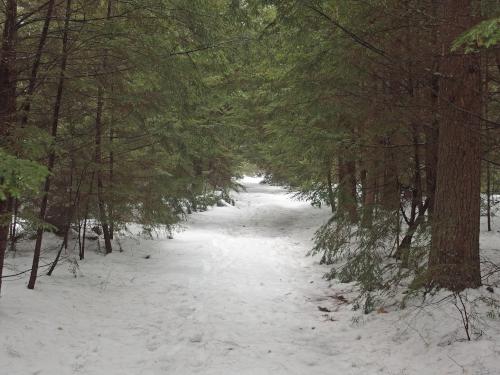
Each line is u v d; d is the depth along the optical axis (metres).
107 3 7.47
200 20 6.85
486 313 5.14
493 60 6.04
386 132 7.14
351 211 8.98
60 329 5.55
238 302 7.50
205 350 5.28
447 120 5.93
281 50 9.56
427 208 7.93
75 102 7.60
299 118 9.57
